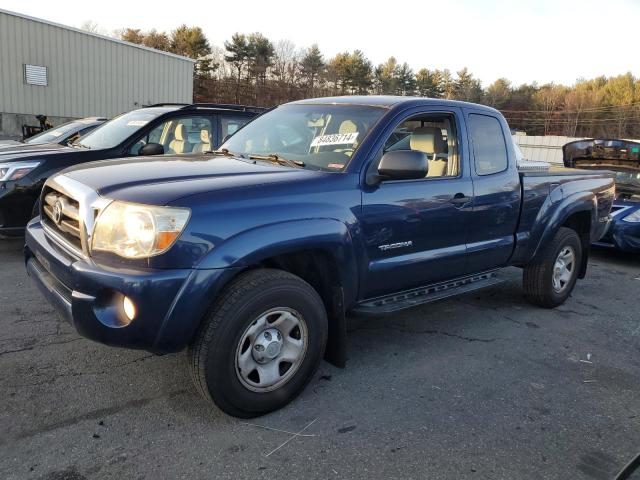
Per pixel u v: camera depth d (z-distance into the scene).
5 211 5.86
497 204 4.51
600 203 5.85
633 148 8.30
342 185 3.43
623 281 6.95
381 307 3.78
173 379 3.53
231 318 2.91
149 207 2.77
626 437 3.16
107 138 6.96
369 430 3.08
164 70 29.58
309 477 2.65
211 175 3.25
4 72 23.72
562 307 5.62
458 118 4.33
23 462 2.63
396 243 3.75
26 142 9.00
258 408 3.12
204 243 2.82
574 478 2.75
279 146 4.09
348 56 73.31
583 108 81.81
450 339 4.54
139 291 2.70
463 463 2.82
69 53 25.58
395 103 4.00
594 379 3.93
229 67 68.25
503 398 3.55
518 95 88.06
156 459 2.72
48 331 4.14
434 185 3.98
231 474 2.64
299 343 3.25
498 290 6.08
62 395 3.26
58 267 3.04
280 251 3.06
